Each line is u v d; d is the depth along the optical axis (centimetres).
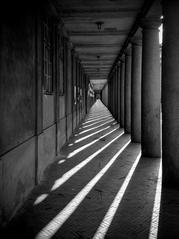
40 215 530
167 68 691
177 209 557
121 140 1454
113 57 2231
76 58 2041
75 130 1934
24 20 610
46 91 879
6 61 486
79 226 485
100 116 3288
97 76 4038
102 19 1162
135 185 709
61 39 1248
